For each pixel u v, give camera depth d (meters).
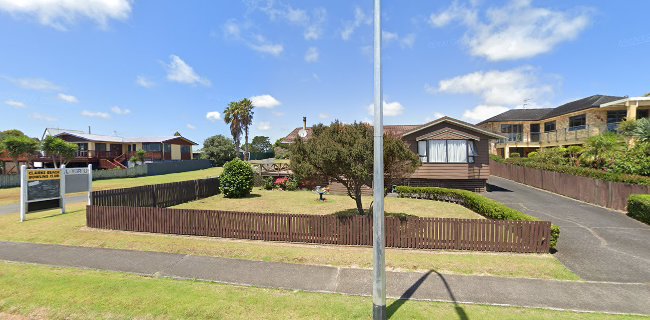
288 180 23.97
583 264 7.72
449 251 8.74
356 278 6.92
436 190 17.88
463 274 7.12
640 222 12.05
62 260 8.00
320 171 10.66
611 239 9.80
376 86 5.02
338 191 21.12
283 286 6.50
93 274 7.08
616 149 19.00
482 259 8.01
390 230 9.20
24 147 34.75
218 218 10.14
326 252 8.60
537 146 36.44
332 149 9.91
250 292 6.18
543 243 8.49
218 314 5.30
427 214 13.75
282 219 9.65
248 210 15.21
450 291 6.27
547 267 7.45
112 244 9.33
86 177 15.36
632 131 20.36
